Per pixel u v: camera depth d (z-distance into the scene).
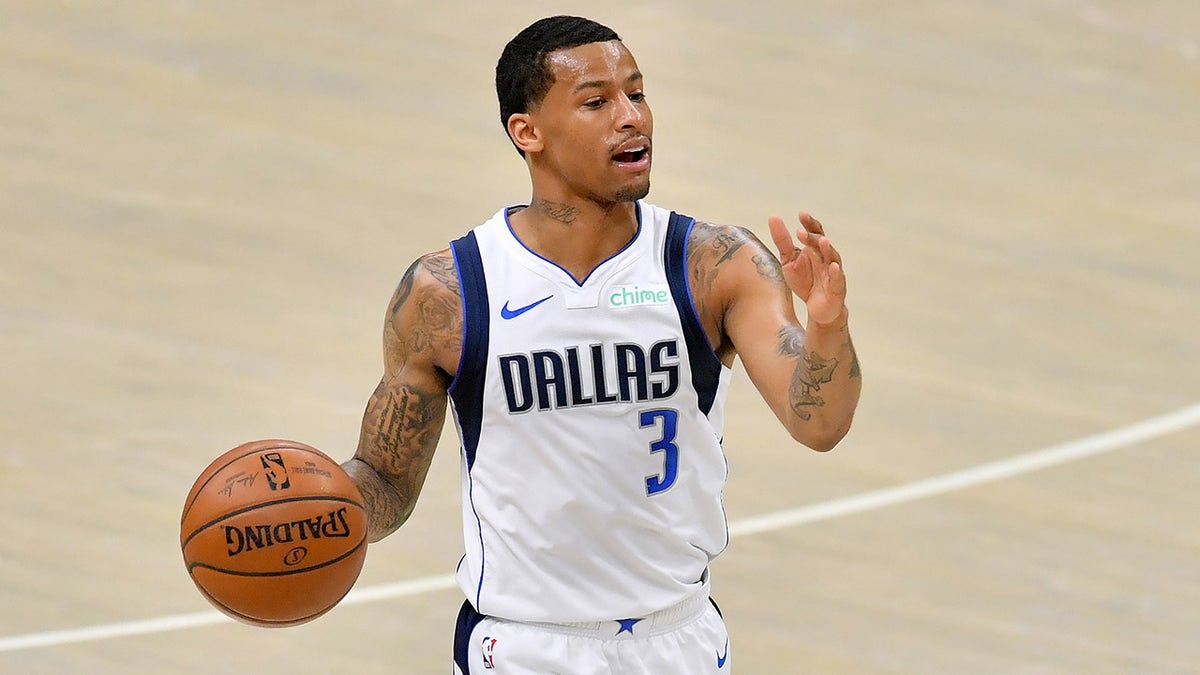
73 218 34.06
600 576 13.55
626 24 44.03
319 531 13.05
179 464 25.94
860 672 21.31
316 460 13.38
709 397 13.43
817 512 25.11
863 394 28.72
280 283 31.88
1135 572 23.95
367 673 21.14
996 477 26.30
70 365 28.83
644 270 13.24
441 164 36.97
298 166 36.53
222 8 43.78
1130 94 42.12
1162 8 47.19
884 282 32.69
